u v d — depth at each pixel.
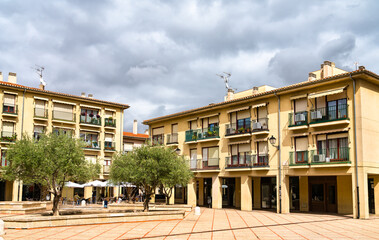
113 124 49.16
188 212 31.66
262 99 34.25
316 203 32.44
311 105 29.98
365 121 27.05
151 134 48.53
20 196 40.03
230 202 40.16
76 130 45.84
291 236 17.69
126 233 18.06
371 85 28.20
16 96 41.53
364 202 25.97
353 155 26.94
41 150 22.58
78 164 23.70
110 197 45.91
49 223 19.66
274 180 36.56
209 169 38.25
